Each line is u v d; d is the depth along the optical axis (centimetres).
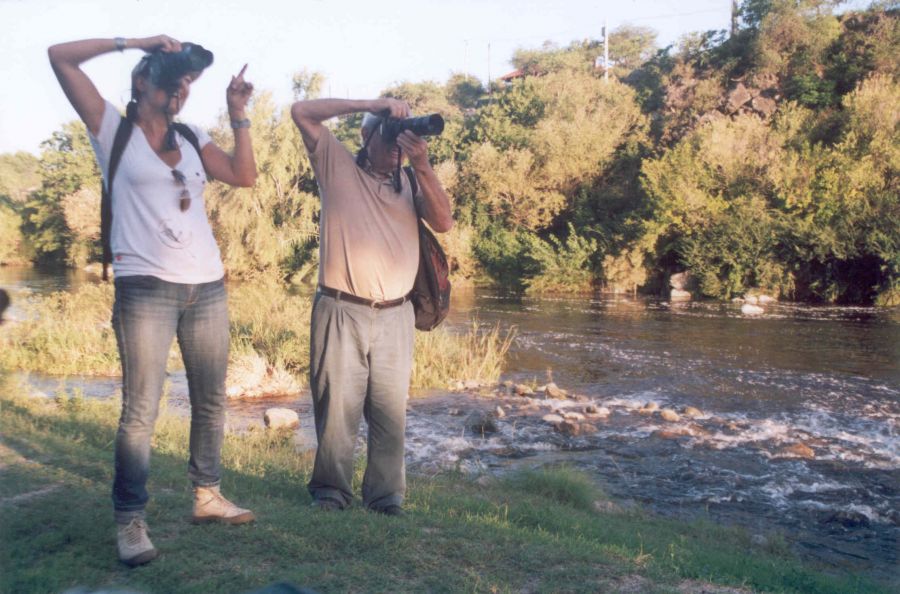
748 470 866
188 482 504
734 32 4538
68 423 757
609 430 1055
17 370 1446
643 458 914
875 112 2972
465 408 1201
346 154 455
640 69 5303
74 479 471
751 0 4381
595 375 1495
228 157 370
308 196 3712
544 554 396
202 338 363
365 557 364
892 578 553
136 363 339
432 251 488
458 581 342
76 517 391
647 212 3369
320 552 363
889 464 893
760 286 2988
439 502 561
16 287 3127
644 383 1412
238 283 3609
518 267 3816
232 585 316
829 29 3922
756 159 3150
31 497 428
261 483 547
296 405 1203
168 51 337
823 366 1570
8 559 333
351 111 445
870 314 2458
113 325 345
